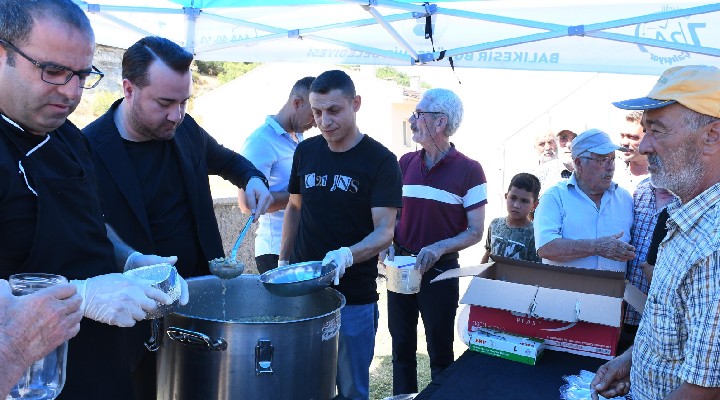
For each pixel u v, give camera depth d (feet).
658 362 4.44
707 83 4.22
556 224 8.90
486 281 6.95
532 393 5.66
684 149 4.31
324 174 8.14
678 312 4.24
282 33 11.43
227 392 5.45
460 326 7.49
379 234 7.72
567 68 10.82
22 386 3.62
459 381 5.91
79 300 3.64
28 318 3.36
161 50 6.00
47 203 4.27
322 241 8.15
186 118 7.11
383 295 20.06
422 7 9.86
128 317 4.06
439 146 10.19
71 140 4.79
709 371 3.87
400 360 10.61
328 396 5.99
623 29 9.67
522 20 9.70
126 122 6.34
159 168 6.60
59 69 3.92
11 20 3.80
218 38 12.00
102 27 11.73
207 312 6.65
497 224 11.39
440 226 10.25
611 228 8.73
